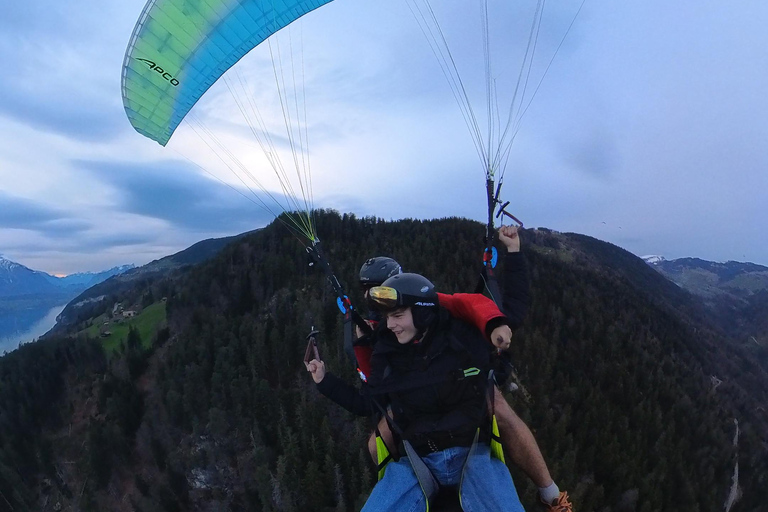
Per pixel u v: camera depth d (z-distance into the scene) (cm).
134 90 726
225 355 4816
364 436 3528
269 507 3469
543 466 310
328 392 313
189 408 4534
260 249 6750
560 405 4994
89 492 4681
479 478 254
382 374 276
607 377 5766
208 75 721
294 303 5328
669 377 6228
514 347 5531
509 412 302
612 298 8431
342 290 428
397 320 267
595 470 4253
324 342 4375
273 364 4728
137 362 5731
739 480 5216
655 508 3997
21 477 5231
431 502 264
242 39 672
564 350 5959
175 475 4144
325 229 7162
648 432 5034
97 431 4822
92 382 6138
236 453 4103
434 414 266
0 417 5641
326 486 3412
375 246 6631
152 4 634
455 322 279
